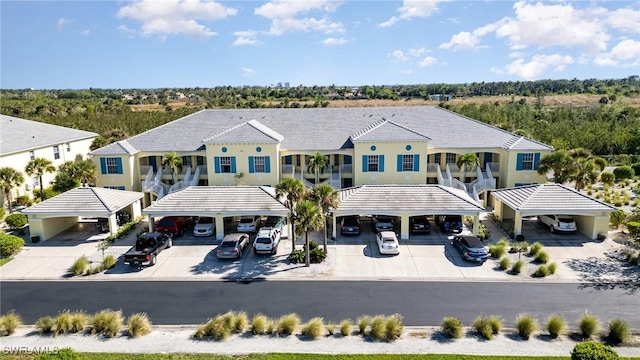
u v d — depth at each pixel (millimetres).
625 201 40000
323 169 40125
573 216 33219
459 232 32062
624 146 63156
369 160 38438
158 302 22141
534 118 76562
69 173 38781
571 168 36312
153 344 18094
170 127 44062
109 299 22547
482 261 26641
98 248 29766
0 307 21797
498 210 35000
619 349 17234
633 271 24984
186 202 32031
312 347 17703
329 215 32812
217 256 27703
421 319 20062
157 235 28984
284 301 22062
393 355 16891
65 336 18859
